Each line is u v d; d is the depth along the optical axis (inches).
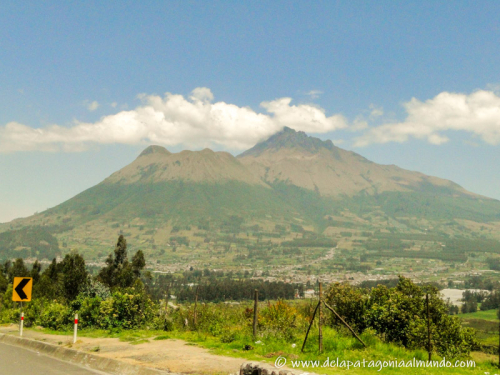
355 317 865.5
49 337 874.1
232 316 1087.6
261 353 644.1
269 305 992.9
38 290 1465.3
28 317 1198.3
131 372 545.0
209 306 1142.3
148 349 689.6
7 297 1473.9
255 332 753.0
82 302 1088.8
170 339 817.5
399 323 788.6
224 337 786.2
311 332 789.2
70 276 1344.7
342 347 671.1
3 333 964.0
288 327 814.5
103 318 1039.6
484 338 784.3
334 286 924.6
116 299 1074.1
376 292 872.3
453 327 800.3
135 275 1503.4
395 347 705.6
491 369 598.5
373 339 710.5
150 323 1078.4
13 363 604.1
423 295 866.1
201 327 989.8
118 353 652.1
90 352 662.5
